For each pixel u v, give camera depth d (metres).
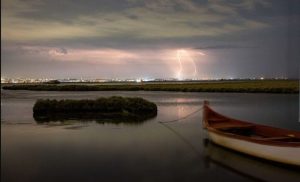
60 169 12.51
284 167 12.20
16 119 26.08
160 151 15.14
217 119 17.78
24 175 11.78
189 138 18.16
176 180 11.30
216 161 13.40
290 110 33.25
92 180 11.34
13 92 81.06
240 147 13.88
